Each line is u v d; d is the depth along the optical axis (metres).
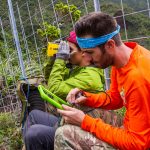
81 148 0.95
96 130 0.94
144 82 0.86
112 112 1.14
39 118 1.31
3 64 2.56
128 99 0.90
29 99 1.42
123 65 0.90
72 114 0.97
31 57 2.26
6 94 2.28
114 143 0.92
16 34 1.97
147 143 0.89
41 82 1.44
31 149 1.21
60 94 1.26
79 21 0.90
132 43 0.93
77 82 1.24
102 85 1.27
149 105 0.87
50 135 1.20
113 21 0.89
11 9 1.97
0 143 1.81
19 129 1.85
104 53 0.89
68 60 1.31
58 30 1.85
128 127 0.92
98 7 1.29
